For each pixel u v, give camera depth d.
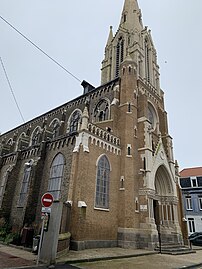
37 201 22.36
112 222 20.97
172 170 29.75
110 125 26.47
